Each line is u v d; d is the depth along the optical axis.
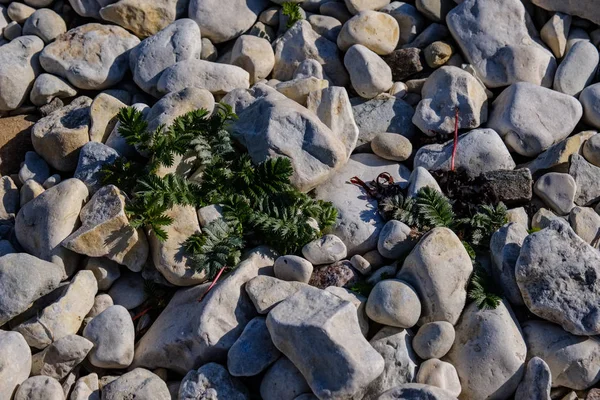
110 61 1.33
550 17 1.38
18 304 1.13
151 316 1.18
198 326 1.12
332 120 1.27
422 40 1.36
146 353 1.14
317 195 1.24
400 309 1.12
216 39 1.37
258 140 1.23
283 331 1.09
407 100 1.33
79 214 1.19
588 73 1.34
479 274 1.16
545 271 1.13
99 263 1.17
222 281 1.14
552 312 1.13
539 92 1.29
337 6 1.38
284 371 1.10
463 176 1.25
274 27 1.39
